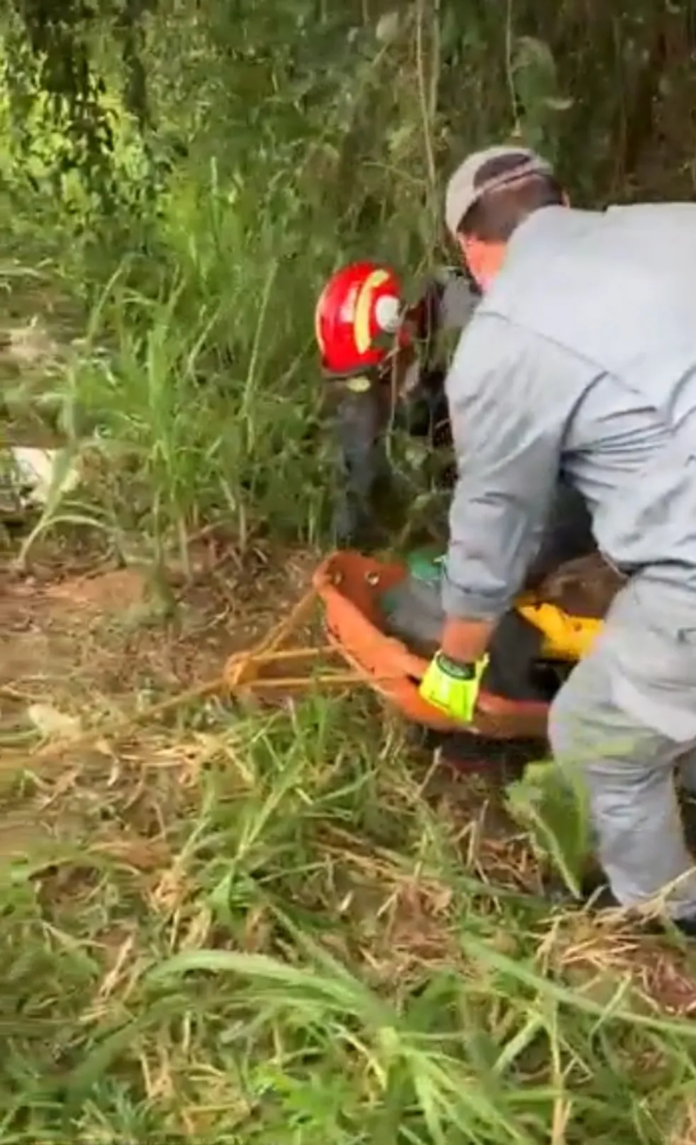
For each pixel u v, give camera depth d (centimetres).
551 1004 257
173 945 278
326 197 399
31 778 317
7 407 435
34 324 471
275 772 314
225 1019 264
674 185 403
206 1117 248
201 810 305
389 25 356
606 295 248
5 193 531
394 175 375
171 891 287
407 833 309
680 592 254
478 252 274
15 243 520
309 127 398
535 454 254
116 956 277
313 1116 240
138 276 478
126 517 403
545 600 318
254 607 376
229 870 285
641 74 393
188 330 445
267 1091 251
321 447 397
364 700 337
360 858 299
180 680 350
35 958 272
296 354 425
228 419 407
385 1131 238
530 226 259
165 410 393
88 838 302
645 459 251
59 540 400
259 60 423
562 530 316
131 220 486
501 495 259
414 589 326
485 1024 265
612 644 264
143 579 385
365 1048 253
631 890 285
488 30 358
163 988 267
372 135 379
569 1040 261
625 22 385
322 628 360
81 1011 265
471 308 353
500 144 357
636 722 266
